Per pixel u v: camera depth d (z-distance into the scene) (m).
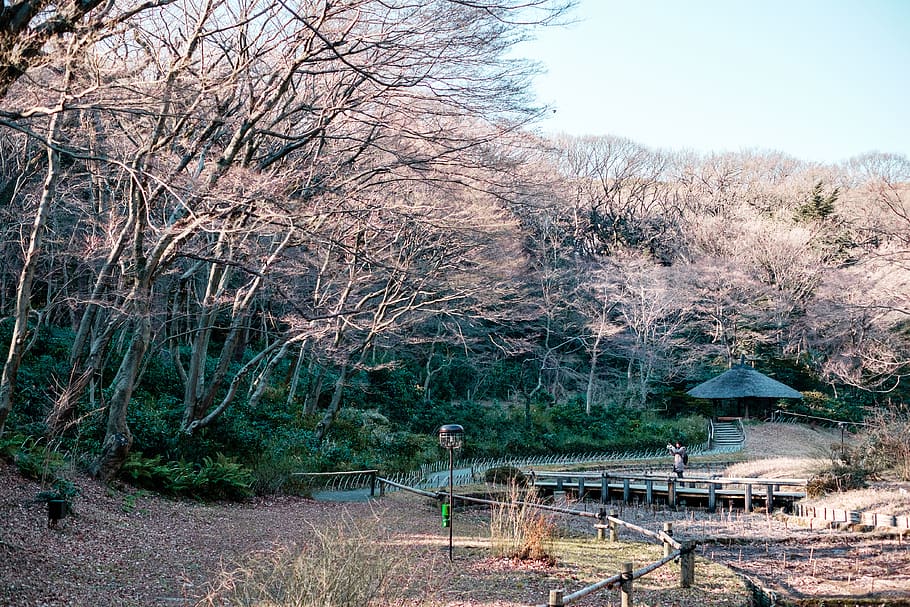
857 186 55.12
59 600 7.25
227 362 19.84
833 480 19.50
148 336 15.00
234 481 17.08
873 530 15.86
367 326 23.45
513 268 27.06
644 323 45.66
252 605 7.22
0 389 12.30
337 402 27.72
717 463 34.75
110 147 13.95
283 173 15.05
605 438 41.56
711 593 9.11
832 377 45.31
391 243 21.17
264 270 16.20
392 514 17.00
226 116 13.41
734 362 49.91
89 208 17.64
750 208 55.41
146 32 12.61
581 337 45.72
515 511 12.42
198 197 12.25
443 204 18.44
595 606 8.32
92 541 10.12
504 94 14.42
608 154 57.06
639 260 46.62
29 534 9.45
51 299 19.86
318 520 15.24
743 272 46.19
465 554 10.95
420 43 13.13
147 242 15.24
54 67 10.12
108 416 16.09
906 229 24.34
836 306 32.47
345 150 16.98
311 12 13.08
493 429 39.09
